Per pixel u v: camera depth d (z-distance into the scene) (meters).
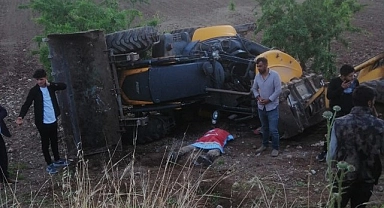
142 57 9.61
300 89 8.91
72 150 8.52
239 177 7.25
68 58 8.34
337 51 14.85
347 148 5.01
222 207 6.31
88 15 10.80
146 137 9.14
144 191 5.15
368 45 15.46
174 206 5.29
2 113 7.57
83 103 8.46
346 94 7.11
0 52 17.16
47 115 7.84
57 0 10.89
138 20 20.16
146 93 8.98
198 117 10.05
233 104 9.49
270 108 7.95
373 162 5.01
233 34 10.37
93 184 7.00
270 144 8.59
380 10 21.09
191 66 9.12
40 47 10.95
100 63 8.48
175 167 7.77
